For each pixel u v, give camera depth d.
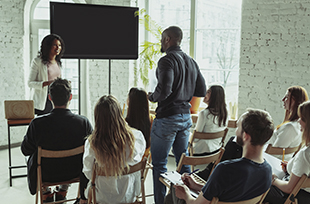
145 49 5.20
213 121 3.57
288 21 4.06
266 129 1.76
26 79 5.57
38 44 5.72
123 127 2.37
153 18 5.59
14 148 5.40
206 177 3.05
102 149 2.28
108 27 4.53
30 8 5.61
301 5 3.95
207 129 3.62
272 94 4.27
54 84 2.78
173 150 3.34
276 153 2.88
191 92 3.21
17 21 5.32
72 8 4.33
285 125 2.95
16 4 5.27
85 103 5.92
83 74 5.88
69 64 5.84
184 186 2.09
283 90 4.19
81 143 2.84
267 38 4.23
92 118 5.87
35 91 4.28
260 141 1.77
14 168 4.19
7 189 3.82
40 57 4.29
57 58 4.36
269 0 4.16
